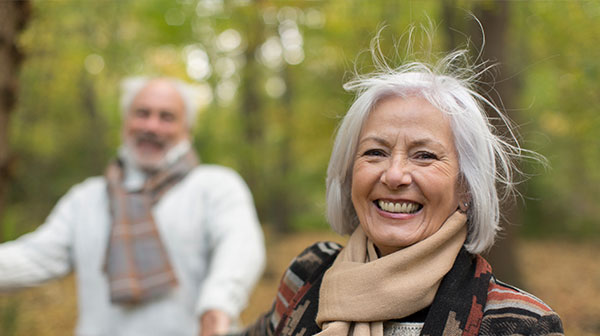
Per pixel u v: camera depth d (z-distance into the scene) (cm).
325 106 878
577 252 1026
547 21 529
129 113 268
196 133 895
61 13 554
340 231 147
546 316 112
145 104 262
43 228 255
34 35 409
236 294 224
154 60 795
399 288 116
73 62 653
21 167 960
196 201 250
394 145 123
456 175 124
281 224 1298
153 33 732
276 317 147
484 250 124
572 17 504
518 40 613
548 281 746
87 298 243
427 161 121
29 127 819
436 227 123
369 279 119
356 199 129
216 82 759
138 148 261
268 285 772
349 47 611
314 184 1396
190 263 244
